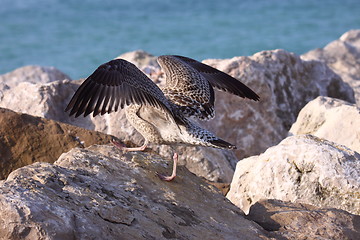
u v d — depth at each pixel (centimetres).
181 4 6781
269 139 1872
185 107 1027
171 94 1044
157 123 1009
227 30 5469
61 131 1374
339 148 1176
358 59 3002
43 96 1698
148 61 2423
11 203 740
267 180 1169
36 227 721
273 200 1092
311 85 2078
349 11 6250
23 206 740
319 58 3008
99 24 5828
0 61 4641
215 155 1644
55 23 5897
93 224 790
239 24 5725
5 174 1302
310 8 6469
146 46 4950
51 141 1351
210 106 1059
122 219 843
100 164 992
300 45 4916
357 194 1080
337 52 3061
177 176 1056
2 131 1338
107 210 840
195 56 4616
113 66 884
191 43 5009
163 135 1018
